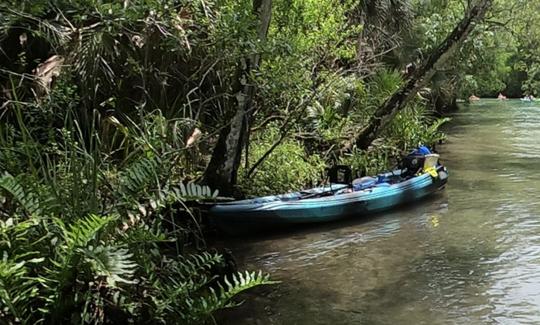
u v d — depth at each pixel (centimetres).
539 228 733
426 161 926
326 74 887
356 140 995
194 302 409
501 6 1798
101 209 436
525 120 2239
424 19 1625
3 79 653
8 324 345
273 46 638
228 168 695
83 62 625
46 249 378
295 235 711
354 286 547
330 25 805
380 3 1223
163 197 461
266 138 870
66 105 610
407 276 573
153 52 709
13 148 470
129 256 367
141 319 403
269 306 498
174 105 714
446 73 1905
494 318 476
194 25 667
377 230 737
